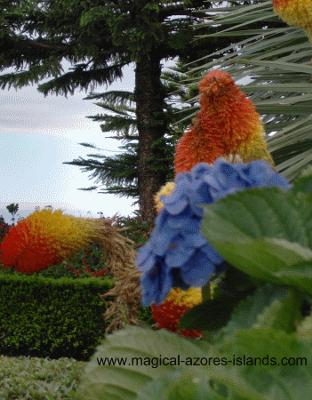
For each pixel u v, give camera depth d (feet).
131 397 2.66
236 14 27.71
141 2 43.19
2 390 16.60
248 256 2.47
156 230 3.31
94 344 26.37
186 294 5.79
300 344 1.99
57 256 5.44
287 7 11.75
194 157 6.17
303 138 20.31
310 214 2.51
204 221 2.51
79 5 45.06
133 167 50.75
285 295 2.64
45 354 27.14
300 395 1.97
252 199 2.52
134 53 44.47
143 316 13.65
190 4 45.11
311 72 21.68
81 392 2.72
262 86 21.98
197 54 48.26
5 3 47.47
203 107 6.27
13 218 39.63
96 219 6.14
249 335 2.01
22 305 27.37
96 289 26.22
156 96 49.19
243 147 6.20
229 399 2.02
